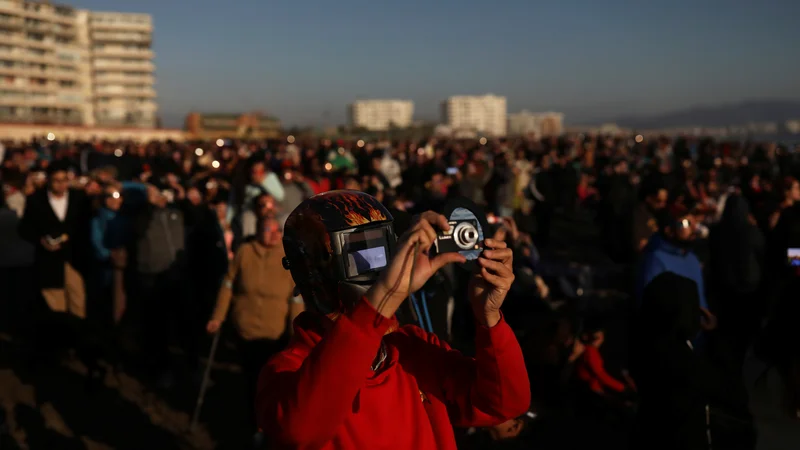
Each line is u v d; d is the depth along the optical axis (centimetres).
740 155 2177
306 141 3747
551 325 532
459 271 633
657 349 332
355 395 138
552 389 521
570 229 1587
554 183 1602
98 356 619
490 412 157
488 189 1088
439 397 164
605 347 664
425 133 8362
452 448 160
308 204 153
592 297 858
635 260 709
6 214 1057
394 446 147
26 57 10931
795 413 281
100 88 12438
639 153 2527
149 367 650
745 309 587
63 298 668
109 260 698
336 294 148
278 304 491
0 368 681
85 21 12275
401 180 1347
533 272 668
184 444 516
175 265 638
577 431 509
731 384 329
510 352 150
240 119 10050
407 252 125
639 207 720
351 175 830
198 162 1511
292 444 129
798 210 584
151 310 631
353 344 125
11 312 894
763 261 578
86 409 583
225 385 638
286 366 147
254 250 490
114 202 701
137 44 12650
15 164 1267
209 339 772
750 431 318
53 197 680
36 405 589
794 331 280
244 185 752
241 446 511
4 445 512
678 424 326
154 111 12794
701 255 1013
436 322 367
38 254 667
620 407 518
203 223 711
